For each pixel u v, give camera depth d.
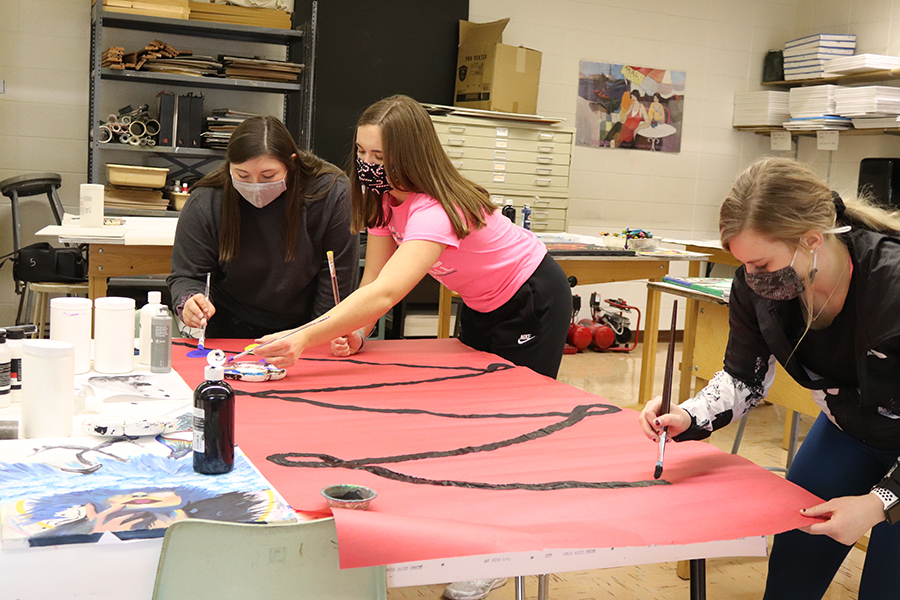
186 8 4.78
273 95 5.43
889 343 1.28
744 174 1.28
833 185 6.57
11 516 0.98
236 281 2.33
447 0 5.62
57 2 4.95
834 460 1.57
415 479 1.28
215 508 1.05
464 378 1.97
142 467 1.20
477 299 2.26
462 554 1.01
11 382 1.54
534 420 1.64
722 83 6.69
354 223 2.14
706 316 3.28
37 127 5.02
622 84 6.34
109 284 4.53
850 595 2.41
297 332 1.78
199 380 1.78
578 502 1.21
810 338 1.42
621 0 6.24
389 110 1.88
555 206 5.78
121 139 4.81
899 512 1.23
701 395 1.51
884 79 6.14
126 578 0.96
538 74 5.56
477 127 5.43
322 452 1.38
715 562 2.60
